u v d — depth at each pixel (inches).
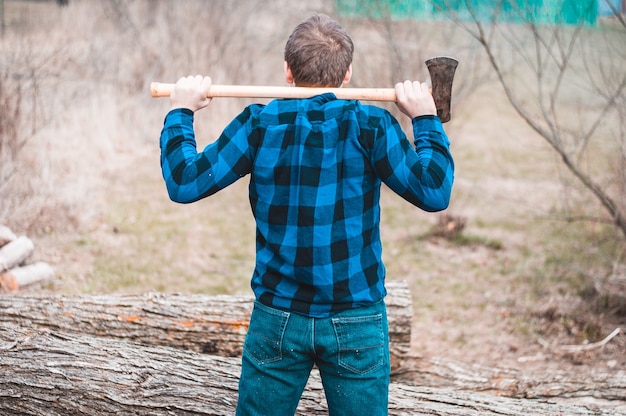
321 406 127.3
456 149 437.1
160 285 241.1
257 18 499.8
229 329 165.0
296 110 91.0
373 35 410.3
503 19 269.0
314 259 88.8
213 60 419.5
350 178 89.9
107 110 378.9
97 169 342.6
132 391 124.5
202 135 390.0
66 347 134.7
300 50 94.0
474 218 334.0
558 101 449.7
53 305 164.6
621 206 246.8
